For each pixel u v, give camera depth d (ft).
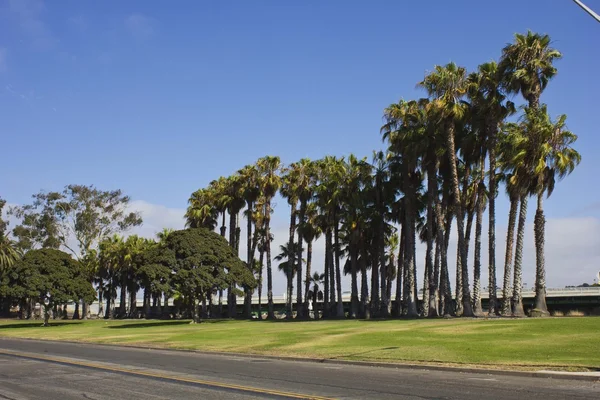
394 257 257.75
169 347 91.45
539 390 40.19
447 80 139.44
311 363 64.39
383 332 98.53
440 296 177.99
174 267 187.52
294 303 325.62
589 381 44.73
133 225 305.73
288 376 50.93
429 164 156.66
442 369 54.54
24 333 154.71
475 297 144.56
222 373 54.03
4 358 74.18
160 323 198.90
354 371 54.95
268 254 224.12
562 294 230.89
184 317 279.69
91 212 294.25
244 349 81.71
